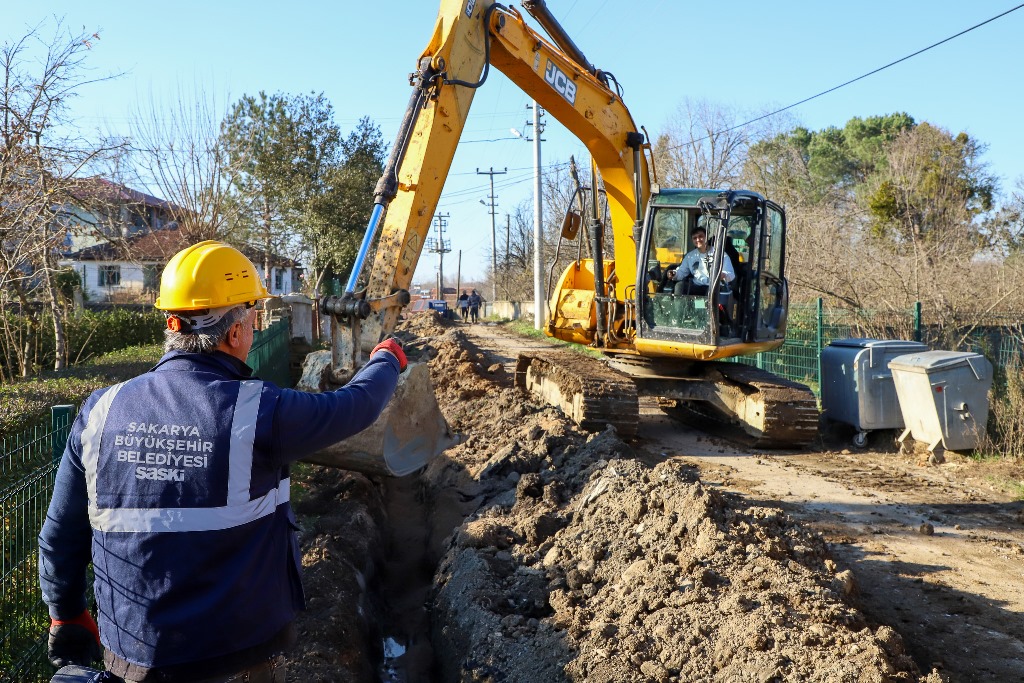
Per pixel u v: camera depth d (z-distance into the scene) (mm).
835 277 17453
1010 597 5512
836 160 49031
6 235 11586
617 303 11539
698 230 10406
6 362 14125
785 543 5367
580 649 4285
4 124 11188
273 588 2291
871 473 9062
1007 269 15695
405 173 6715
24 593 4414
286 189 31484
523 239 51062
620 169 10914
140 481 2160
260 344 10906
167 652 2131
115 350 18422
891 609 5285
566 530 5965
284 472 2379
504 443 9289
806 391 10234
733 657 3875
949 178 29969
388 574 6945
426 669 5281
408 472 5375
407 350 22453
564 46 9672
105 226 15742
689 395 11336
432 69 6730
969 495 8062
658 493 5781
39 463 6781
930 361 9438
